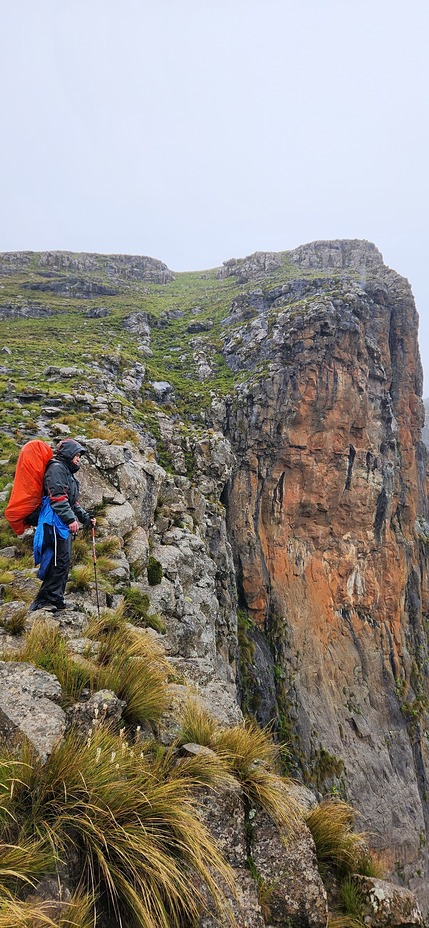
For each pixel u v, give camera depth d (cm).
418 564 5031
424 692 4294
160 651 629
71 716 392
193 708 486
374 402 4391
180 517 1789
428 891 3209
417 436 5691
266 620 3628
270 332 4269
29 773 310
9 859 263
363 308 4528
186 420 3569
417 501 5575
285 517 3850
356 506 4131
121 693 453
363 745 3503
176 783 357
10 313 5403
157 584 1092
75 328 4878
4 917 234
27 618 605
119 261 10319
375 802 3247
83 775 323
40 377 2766
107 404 2439
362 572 4119
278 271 7531
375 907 409
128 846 300
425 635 4878
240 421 3772
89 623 609
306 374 3944
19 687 404
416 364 5512
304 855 400
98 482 1250
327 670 3703
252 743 468
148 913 279
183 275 10450
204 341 4812
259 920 346
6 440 1570
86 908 268
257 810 413
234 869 363
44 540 619
